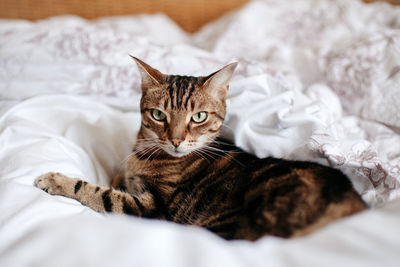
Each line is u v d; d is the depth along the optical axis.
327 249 0.57
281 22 2.18
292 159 1.14
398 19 1.92
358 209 0.86
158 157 1.27
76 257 0.55
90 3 2.58
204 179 1.20
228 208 1.07
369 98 1.47
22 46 1.65
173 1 2.67
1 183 0.93
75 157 1.22
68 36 1.65
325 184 0.94
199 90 1.19
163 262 0.55
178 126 1.17
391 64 1.49
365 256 0.54
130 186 1.28
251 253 0.59
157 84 1.20
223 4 2.70
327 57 1.75
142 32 2.27
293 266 0.55
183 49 1.68
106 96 1.56
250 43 2.11
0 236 0.71
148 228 0.63
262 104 1.25
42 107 1.45
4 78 1.60
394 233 0.59
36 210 0.81
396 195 0.96
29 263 0.56
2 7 2.46
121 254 0.55
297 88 1.49
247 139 1.25
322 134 1.11
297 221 0.86
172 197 1.19
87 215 0.86
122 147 1.42
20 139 1.20
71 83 1.60
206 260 0.54
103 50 1.60
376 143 1.33
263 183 1.03
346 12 2.06
